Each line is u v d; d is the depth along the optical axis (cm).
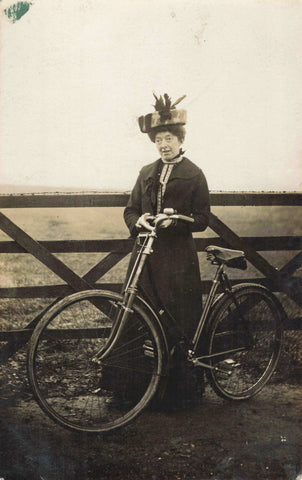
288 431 253
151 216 254
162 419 262
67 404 270
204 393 293
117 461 229
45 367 302
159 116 257
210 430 253
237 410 274
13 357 321
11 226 279
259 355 304
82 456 232
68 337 286
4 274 351
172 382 265
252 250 305
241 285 279
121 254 290
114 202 289
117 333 238
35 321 287
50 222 309
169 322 258
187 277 262
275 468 230
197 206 264
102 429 239
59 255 580
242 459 233
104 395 280
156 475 221
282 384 305
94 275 288
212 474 223
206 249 273
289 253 354
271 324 304
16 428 250
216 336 277
